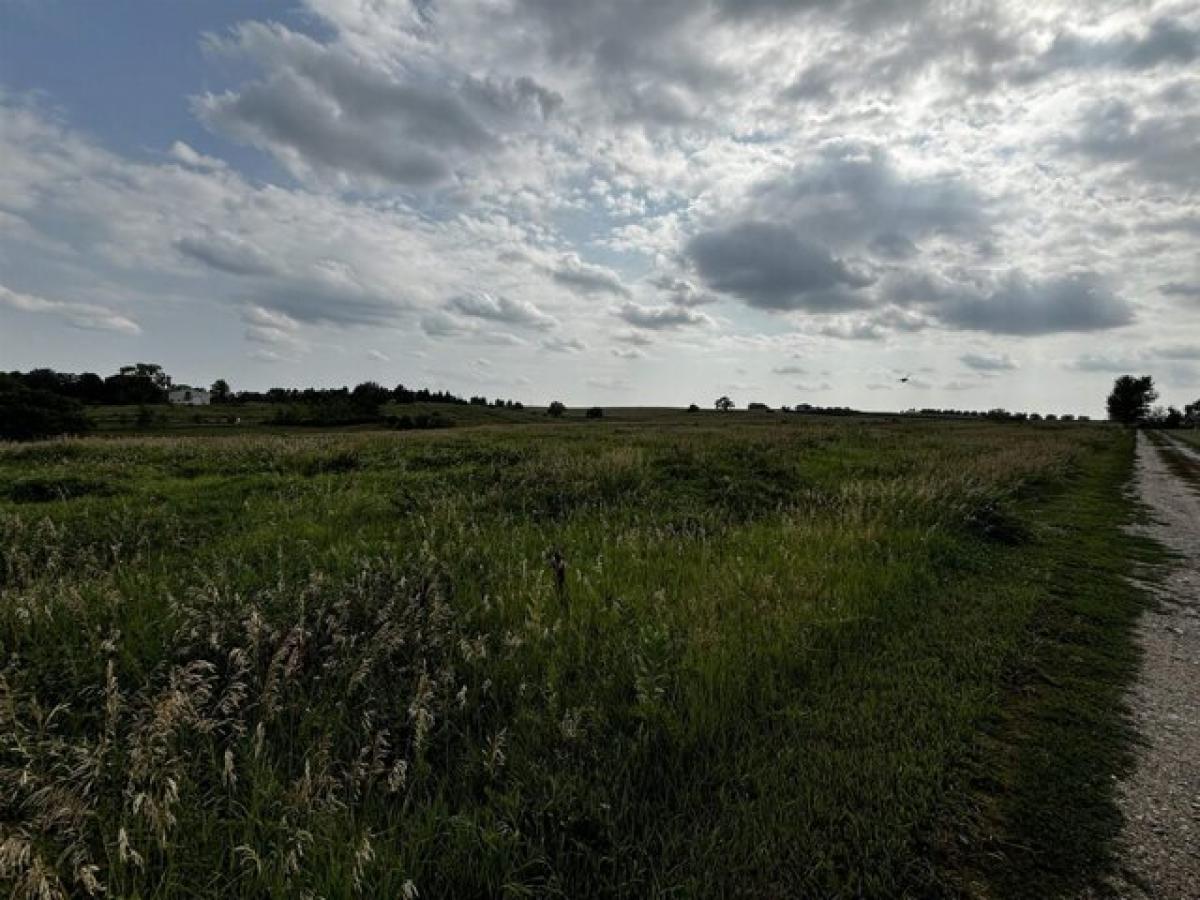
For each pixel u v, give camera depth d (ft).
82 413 223.71
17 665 14.76
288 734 13.24
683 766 13.06
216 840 10.36
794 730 14.52
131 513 33.14
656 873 10.02
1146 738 15.71
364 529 31.32
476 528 30.30
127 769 11.16
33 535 27.76
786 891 10.12
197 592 19.15
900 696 16.53
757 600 21.40
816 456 73.82
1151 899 10.52
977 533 37.27
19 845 8.39
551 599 20.72
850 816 11.71
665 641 17.07
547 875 10.25
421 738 12.34
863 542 30.60
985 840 11.75
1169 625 24.64
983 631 21.74
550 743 13.33
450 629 17.81
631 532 30.91
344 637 16.16
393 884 9.59
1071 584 29.30
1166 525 48.57
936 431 162.09
